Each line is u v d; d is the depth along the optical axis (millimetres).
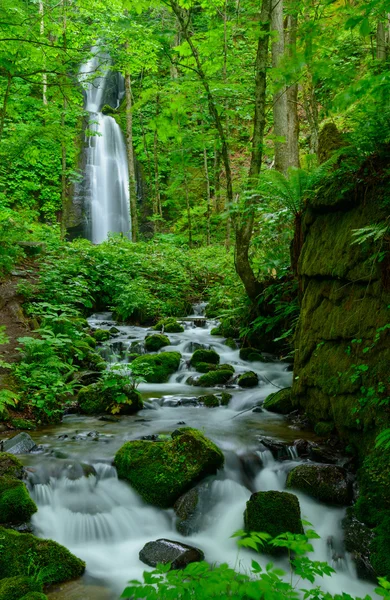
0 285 9406
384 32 8703
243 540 2018
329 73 4770
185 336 10023
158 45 13852
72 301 10406
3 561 3348
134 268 13047
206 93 7164
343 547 3768
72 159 23141
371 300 4762
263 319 8312
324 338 5422
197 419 5965
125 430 5496
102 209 23875
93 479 4402
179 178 19984
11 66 8039
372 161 4879
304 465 4449
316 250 5668
